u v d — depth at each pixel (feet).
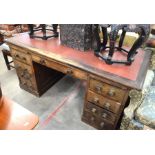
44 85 7.07
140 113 4.26
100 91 4.49
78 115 6.24
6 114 2.93
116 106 4.49
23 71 6.35
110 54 4.30
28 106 6.52
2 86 7.50
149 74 4.88
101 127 5.44
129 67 4.36
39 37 5.77
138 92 4.10
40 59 5.24
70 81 8.15
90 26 4.68
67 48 5.26
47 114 6.22
